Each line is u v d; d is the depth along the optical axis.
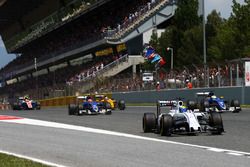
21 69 129.88
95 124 28.81
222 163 12.93
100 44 83.62
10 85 136.12
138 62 81.31
